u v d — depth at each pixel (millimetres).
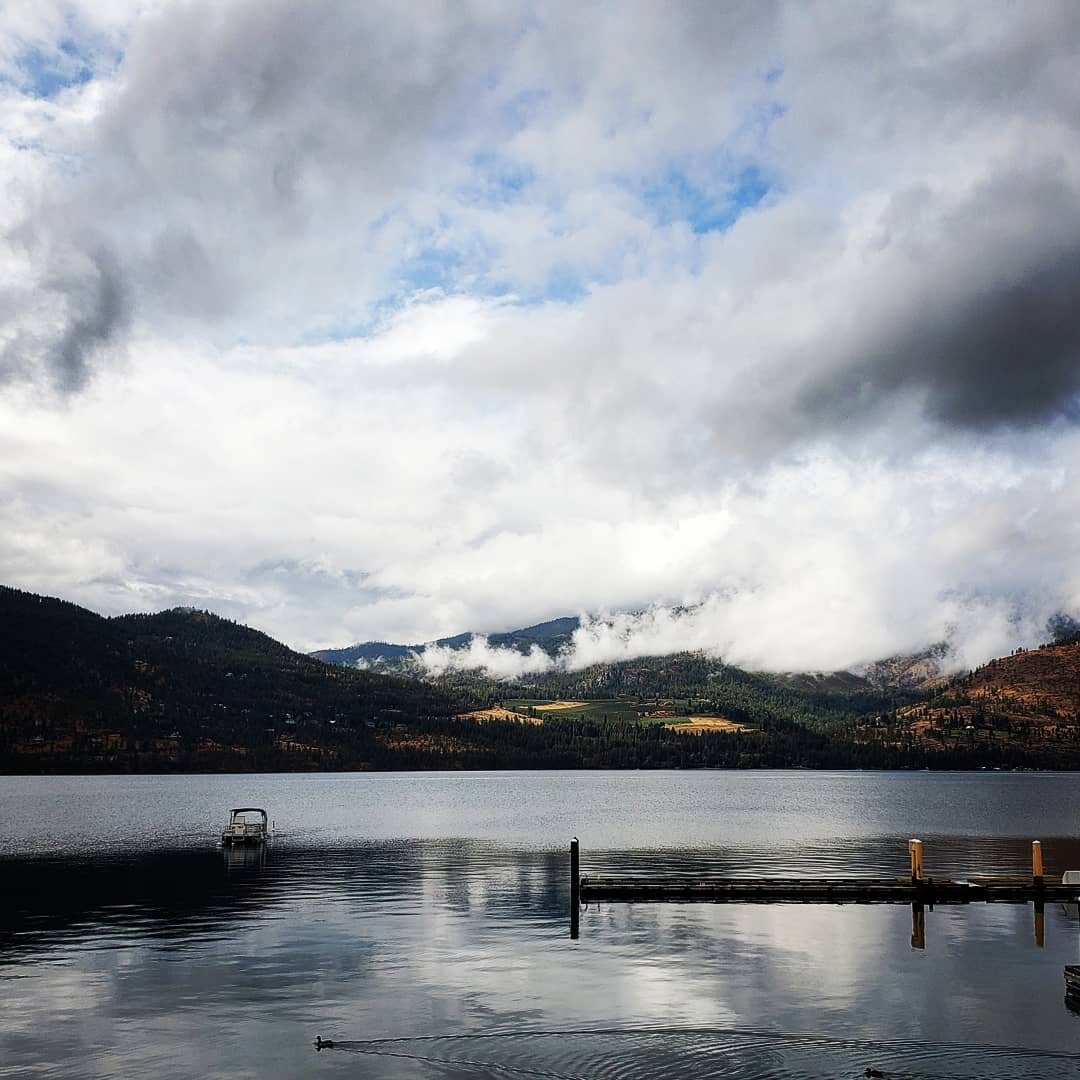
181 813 166000
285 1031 33188
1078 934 50625
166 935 49344
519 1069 29500
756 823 144125
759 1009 35844
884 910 58188
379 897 62531
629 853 94875
